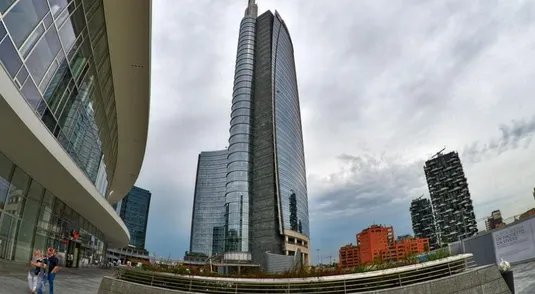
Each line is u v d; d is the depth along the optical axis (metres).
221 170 173.62
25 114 13.05
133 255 103.62
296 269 11.36
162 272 11.61
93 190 24.38
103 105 24.84
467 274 9.28
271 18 149.88
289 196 119.44
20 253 18.78
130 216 151.00
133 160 37.97
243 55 145.12
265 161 122.44
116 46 20.67
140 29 19.42
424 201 135.88
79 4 16.52
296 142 137.25
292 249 113.38
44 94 15.20
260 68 140.75
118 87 24.52
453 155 127.62
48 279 9.91
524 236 15.75
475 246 19.19
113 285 11.13
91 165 26.09
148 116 28.66
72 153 20.75
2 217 16.61
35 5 13.02
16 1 11.70
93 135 24.78
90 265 37.06
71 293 11.59
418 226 135.88
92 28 18.38
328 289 10.32
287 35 160.50
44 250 22.22
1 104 11.64
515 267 14.66
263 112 130.88
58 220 24.98
